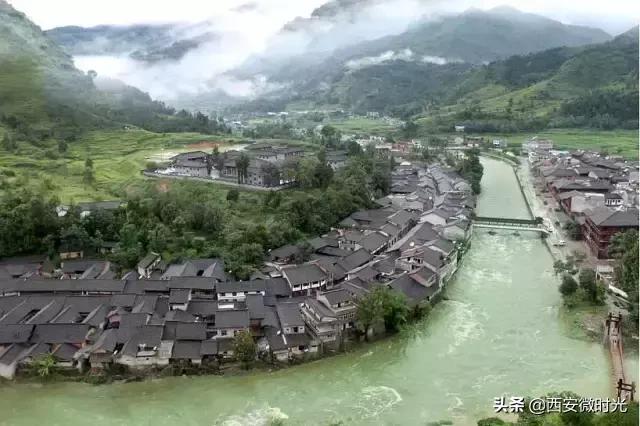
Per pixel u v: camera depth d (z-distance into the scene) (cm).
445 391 7819
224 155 17912
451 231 13762
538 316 10100
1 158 18725
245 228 12606
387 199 16938
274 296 10200
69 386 8056
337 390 7912
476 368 8406
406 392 7819
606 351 8781
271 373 8331
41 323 8944
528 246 14288
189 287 10094
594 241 13175
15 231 11906
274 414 7344
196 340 8562
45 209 12269
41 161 19012
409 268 11362
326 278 10825
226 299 10056
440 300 10775
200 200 13962
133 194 14888
